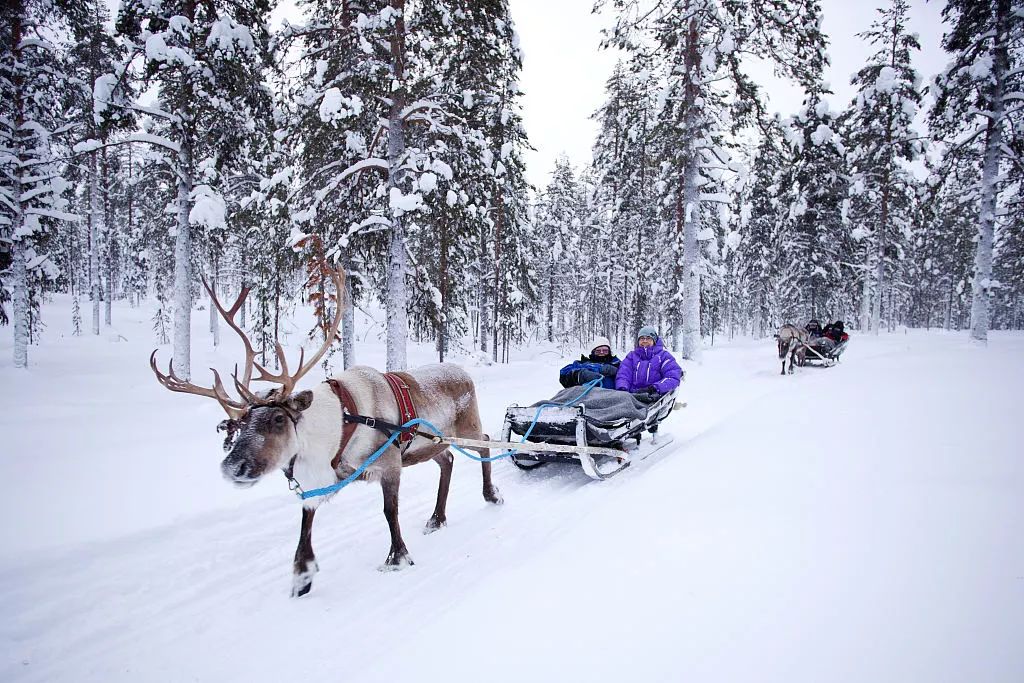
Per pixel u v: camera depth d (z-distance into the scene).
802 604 2.32
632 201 25.62
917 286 51.62
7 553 4.27
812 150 23.66
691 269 16.92
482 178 12.21
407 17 10.77
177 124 12.82
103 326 32.69
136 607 3.70
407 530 4.96
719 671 1.95
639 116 19.89
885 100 25.16
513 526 4.89
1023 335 34.09
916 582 2.37
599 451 5.79
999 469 3.80
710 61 14.77
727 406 10.18
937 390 7.58
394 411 4.39
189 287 13.80
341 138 11.16
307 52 10.61
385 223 10.52
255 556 4.46
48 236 15.78
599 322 42.97
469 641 2.49
